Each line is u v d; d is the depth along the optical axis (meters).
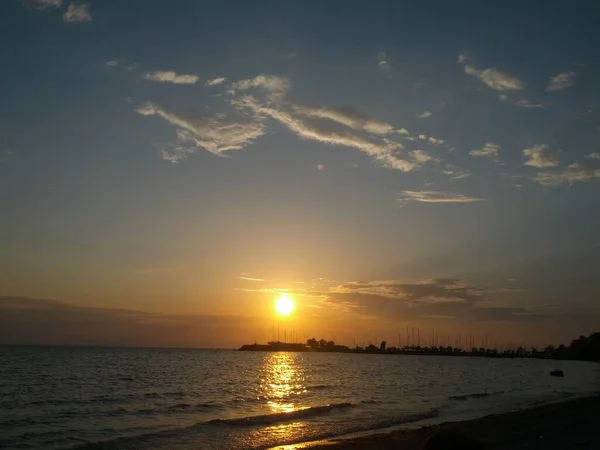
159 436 27.20
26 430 28.44
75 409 37.34
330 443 26.05
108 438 26.34
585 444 25.80
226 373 89.94
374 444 25.56
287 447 25.42
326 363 162.62
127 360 127.44
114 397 45.66
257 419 33.25
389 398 50.47
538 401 49.53
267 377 81.88
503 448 24.84
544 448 24.84
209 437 27.31
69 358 129.00
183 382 66.19
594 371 125.94
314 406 42.19
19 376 67.31
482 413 39.81
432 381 80.31
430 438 12.89
